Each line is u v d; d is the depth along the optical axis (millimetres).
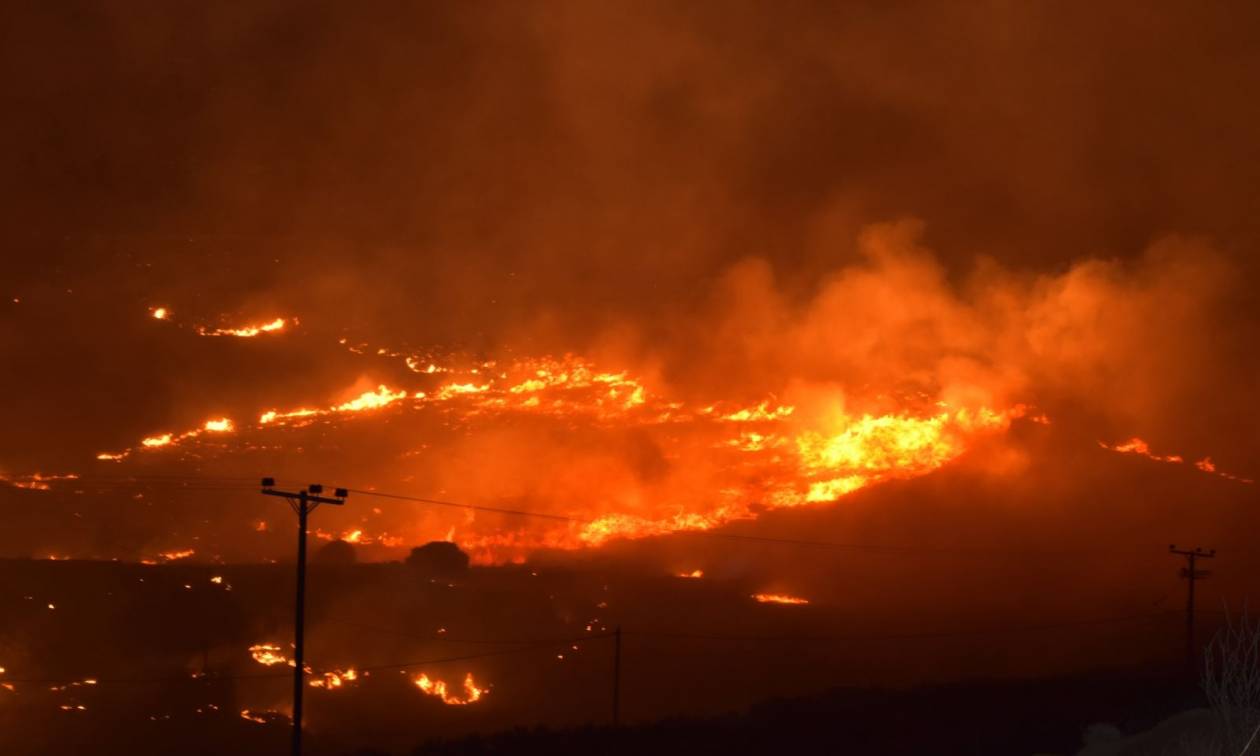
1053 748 34438
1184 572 47469
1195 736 15711
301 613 32156
